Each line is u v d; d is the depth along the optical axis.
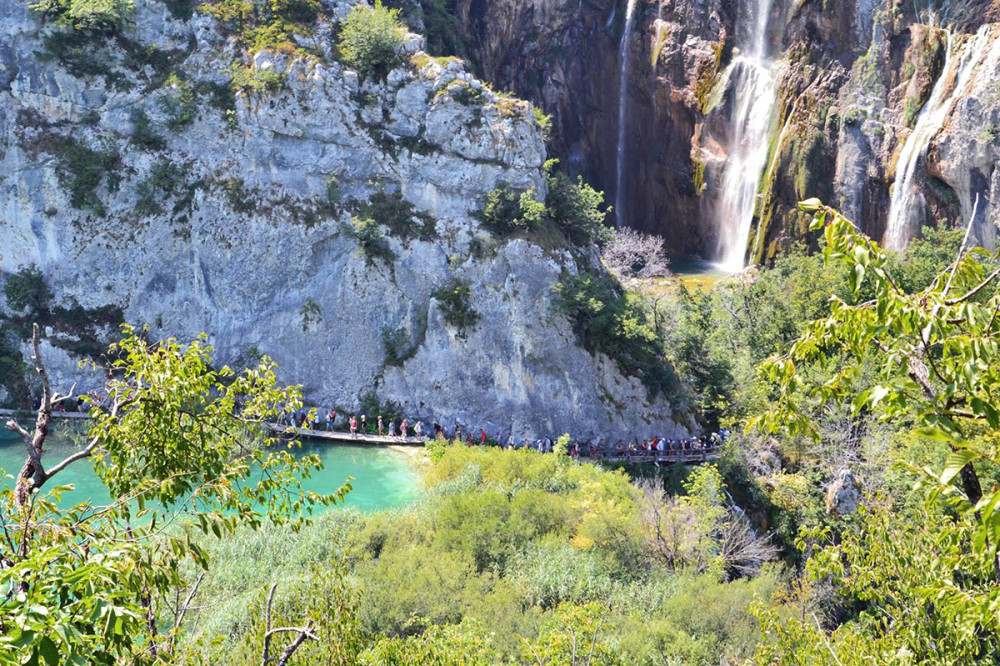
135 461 11.89
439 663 18.59
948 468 7.04
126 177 57.00
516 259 55.25
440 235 56.81
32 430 50.41
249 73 56.81
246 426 13.18
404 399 55.81
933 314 8.38
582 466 46.34
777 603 29.58
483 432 52.47
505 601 30.50
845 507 40.19
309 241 56.84
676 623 29.91
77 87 56.50
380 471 48.06
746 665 20.88
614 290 59.03
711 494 40.00
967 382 7.85
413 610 29.23
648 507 39.16
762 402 49.41
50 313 56.84
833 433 43.38
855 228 9.12
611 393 54.00
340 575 16.62
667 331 56.84
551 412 54.22
